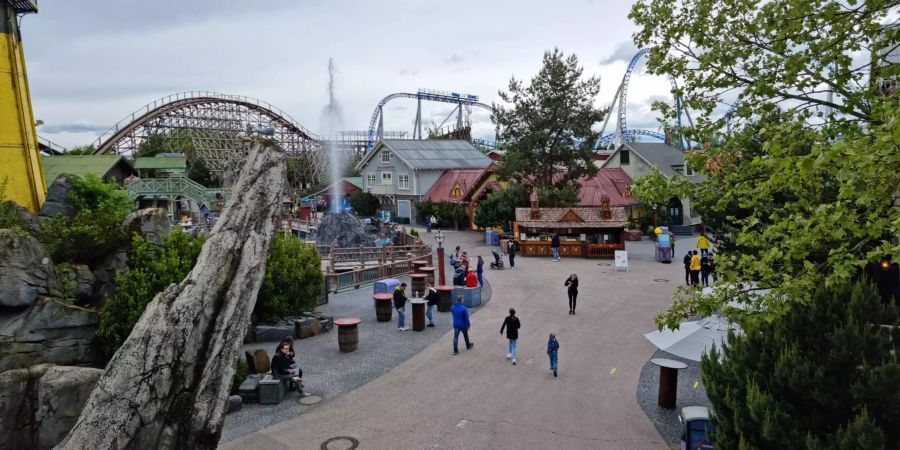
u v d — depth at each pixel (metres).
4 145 27.31
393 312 26.56
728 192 9.69
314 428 14.00
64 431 12.26
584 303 27.33
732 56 10.23
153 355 6.20
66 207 28.08
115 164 54.28
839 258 7.54
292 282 23.27
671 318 9.38
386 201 75.25
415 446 12.94
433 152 74.00
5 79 27.45
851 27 8.94
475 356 19.53
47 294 15.38
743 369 9.88
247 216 7.23
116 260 18.34
